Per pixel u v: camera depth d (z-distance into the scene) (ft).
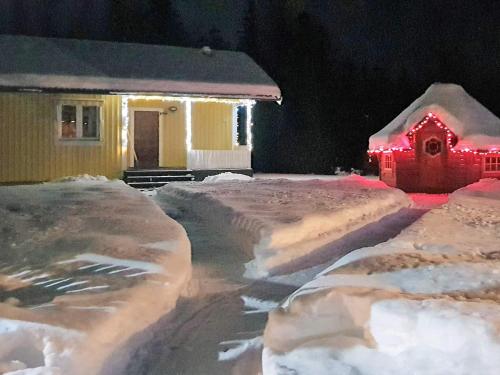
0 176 67.21
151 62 76.33
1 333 14.48
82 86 67.26
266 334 15.33
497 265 17.92
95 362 14.35
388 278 16.63
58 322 14.93
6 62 67.87
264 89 75.51
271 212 32.07
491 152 64.69
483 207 37.09
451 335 12.85
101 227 26.32
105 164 71.10
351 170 114.21
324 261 27.25
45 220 27.66
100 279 19.13
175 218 37.73
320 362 13.79
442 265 17.72
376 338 13.83
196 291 23.07
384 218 38.73
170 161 75.92
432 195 63.93
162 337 18.10
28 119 68.18
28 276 19.81
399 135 67.56
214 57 82.99
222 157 76.33
